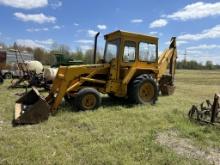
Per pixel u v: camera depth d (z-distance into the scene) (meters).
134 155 5.41
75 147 5.85
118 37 10.16
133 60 10.35
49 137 6.47
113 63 10.09
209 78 38.88
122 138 6.34
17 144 5.95
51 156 5.31
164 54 13.23
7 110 9.46
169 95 13.80
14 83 17.28
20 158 5.22
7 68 22.98
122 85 10.19
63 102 10.45
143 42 10.47
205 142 6.26
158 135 6.73
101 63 11.06
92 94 9.34
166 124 7.69
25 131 6.98
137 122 7.84
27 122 7.64
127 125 7.53
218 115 7.83
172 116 8.52
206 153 5.66
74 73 9.51
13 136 6.48
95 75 10.07
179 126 7.40
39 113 7.78
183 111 9.34
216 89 19.56
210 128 7.20
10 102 11.09
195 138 6.54
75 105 9.24
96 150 5.62
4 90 15.31
